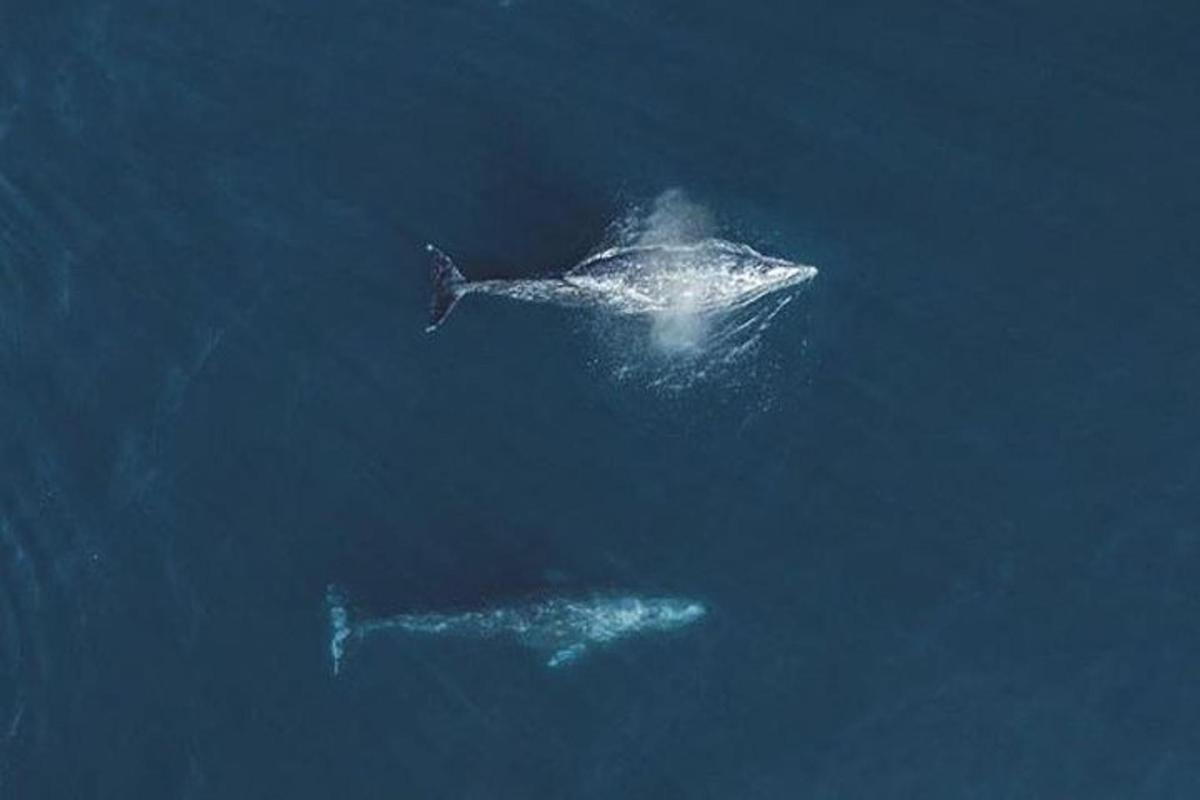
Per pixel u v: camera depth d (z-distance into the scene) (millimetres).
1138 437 92125
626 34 104562
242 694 92188
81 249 103062
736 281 95812
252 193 103062
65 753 92500
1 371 100625
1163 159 98062
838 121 100750
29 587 95938
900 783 86938
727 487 93312
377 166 102688
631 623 90875
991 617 89312
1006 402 93438
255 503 95875
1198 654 87500
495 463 95312
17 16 108812
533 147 101875
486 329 98000
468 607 91875
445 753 89938
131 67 107438
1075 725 86938
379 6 107312
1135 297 95062
